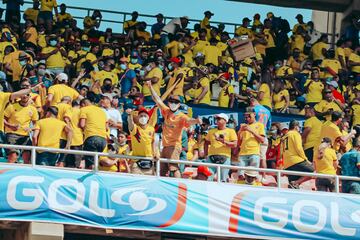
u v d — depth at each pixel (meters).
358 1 63.59
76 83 49.28
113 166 40.78
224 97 54.16
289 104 55.81
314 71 55.47
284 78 56.34
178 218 39.09
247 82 55.88
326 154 42.34
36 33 54.78
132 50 55.19
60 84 44.03
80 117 40.41
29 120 40.38
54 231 38.00
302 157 42.59
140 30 58.22
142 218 38.75
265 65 58.22
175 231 38.94
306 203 40.47
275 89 55.62
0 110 39.69
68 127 39.91
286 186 43.38
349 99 56.75
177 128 39.81
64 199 38.06
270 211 40.00
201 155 45.31
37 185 37.88
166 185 39.25
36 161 39.34
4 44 52.62
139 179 39.03
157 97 40.00
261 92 54.31
